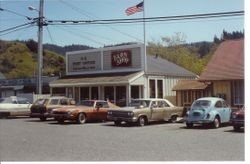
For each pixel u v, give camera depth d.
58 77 43.41
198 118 22.69
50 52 93.38
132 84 33.22
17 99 32.22
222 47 32.66
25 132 20.44
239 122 20.44
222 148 14.32
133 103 25.58
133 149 14.20
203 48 85.31
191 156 12.59
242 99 29.30
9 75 90.62
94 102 27.30
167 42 79.31
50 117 28.94
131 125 24.83
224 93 30.19
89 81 35.75
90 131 20.95
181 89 33.19
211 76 30.19
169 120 26.62
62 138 17.73
